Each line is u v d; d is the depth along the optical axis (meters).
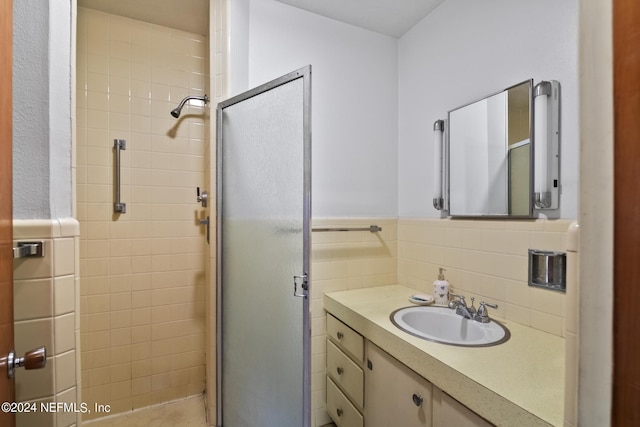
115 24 1.84
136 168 1.90
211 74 1.67
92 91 1.79
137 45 1.90
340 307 1.64
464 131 1.57
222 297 1.67
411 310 1.52
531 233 1.26
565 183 1.17
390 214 2.05
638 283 0.30
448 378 0.96
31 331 0.82
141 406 1.91
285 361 1.39
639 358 0.30
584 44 0.35
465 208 1.56
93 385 1.80
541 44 1.25
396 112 2.06
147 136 1.93
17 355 0.80
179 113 1.92
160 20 1.90
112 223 1.85
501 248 1.38
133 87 1.89
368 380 1.41
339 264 1.88
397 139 2.07
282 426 1.39
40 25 0.84
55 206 0.86
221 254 1.66
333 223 1.86
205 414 1.86
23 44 0.82
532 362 0.98
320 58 1.86
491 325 1.30
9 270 0.63
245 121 1.54
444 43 1.72
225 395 1.67
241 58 1.67
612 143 0.32
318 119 1.85
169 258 1.99
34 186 0.83
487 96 1.46
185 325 2.03
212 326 1.70
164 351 1.97
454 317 1.45
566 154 1.17
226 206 1.65
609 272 0.33
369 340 1.39
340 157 1.91
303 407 1.30
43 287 0.83
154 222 1.95
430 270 1.78
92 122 1.80
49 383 0.84
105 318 1.83
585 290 0.35
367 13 1.84
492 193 1.42
